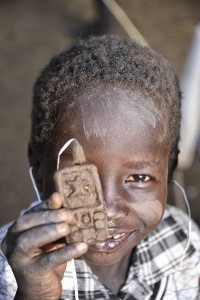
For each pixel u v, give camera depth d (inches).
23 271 19.4
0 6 105.6
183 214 31.4
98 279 27.4
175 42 92.5
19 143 70.1
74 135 23.0
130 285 28.0
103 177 22.9
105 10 89.7
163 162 24.1
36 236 18.6
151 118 23.2
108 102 23.0
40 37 94.8
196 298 29.9
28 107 77.2
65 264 20.7
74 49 26.5
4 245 21.1
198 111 48.1
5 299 27.0
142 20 99.3
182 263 29.4
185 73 47.8
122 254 24.5
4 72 85.4
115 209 23.0
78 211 19.3
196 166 63.1
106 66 23.8
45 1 106.2
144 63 24.7
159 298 28.6
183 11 102.5
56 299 20.4
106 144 22.7
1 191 62.2
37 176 27.0
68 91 23.6
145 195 23.6
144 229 24.3
